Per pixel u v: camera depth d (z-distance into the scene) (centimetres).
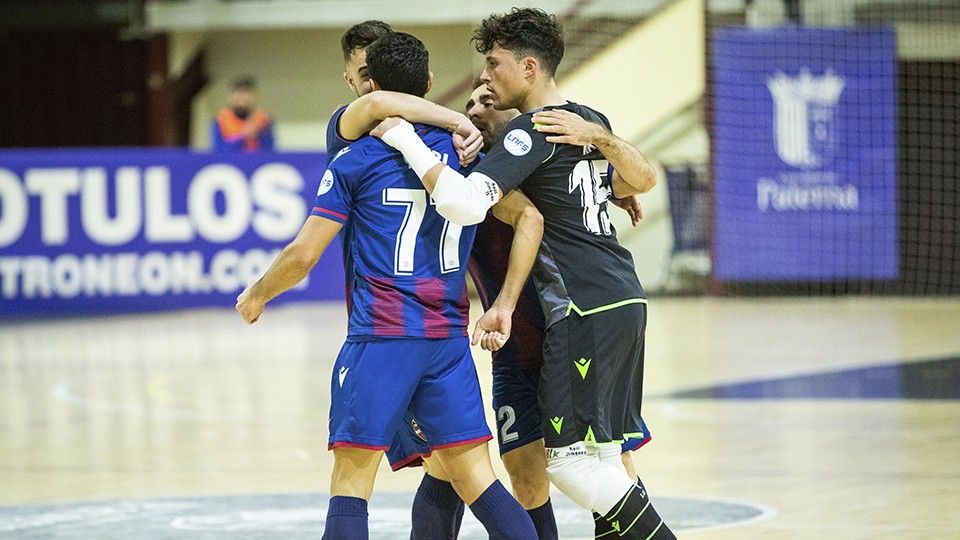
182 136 4541
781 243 3906
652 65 3984
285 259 925
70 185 3638
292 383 2370
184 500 1395
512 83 967
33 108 4572
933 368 2402
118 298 3675
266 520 1284
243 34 4488
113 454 1694
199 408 2100
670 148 4191
